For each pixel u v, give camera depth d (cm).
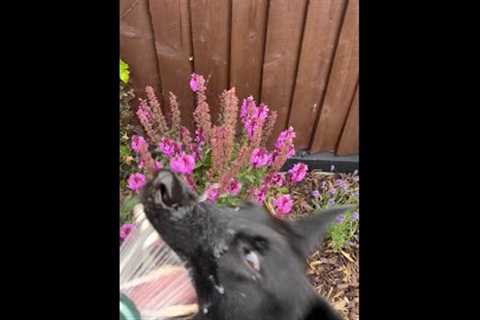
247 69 164
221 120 170
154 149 165
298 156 185
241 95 170
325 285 159
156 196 115
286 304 118
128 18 155
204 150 154
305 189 181
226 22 156
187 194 117
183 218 116
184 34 158
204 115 151
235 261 118
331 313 123
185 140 153
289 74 166
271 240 120
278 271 118
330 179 184
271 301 118
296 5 153
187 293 121
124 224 126
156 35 158
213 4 153
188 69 164
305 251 123
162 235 117
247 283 118
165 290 122
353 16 152
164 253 122
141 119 152
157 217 115
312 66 163
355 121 176
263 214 127
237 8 153
